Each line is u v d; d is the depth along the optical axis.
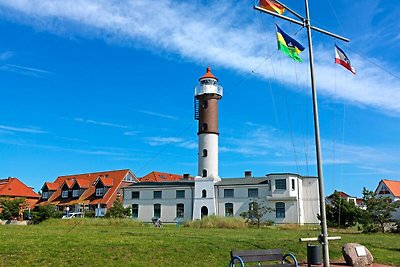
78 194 83.69
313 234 30.78
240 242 20.39
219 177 67.00
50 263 14.41
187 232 28.69
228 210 62.78
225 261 16.53
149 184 71.25
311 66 15.68
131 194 71.00
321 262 15.00
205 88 68.31
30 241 18.17
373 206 40.41
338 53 18.38
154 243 18.61
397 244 24.50
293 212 58.84
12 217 60.75
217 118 68.69
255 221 48.16
